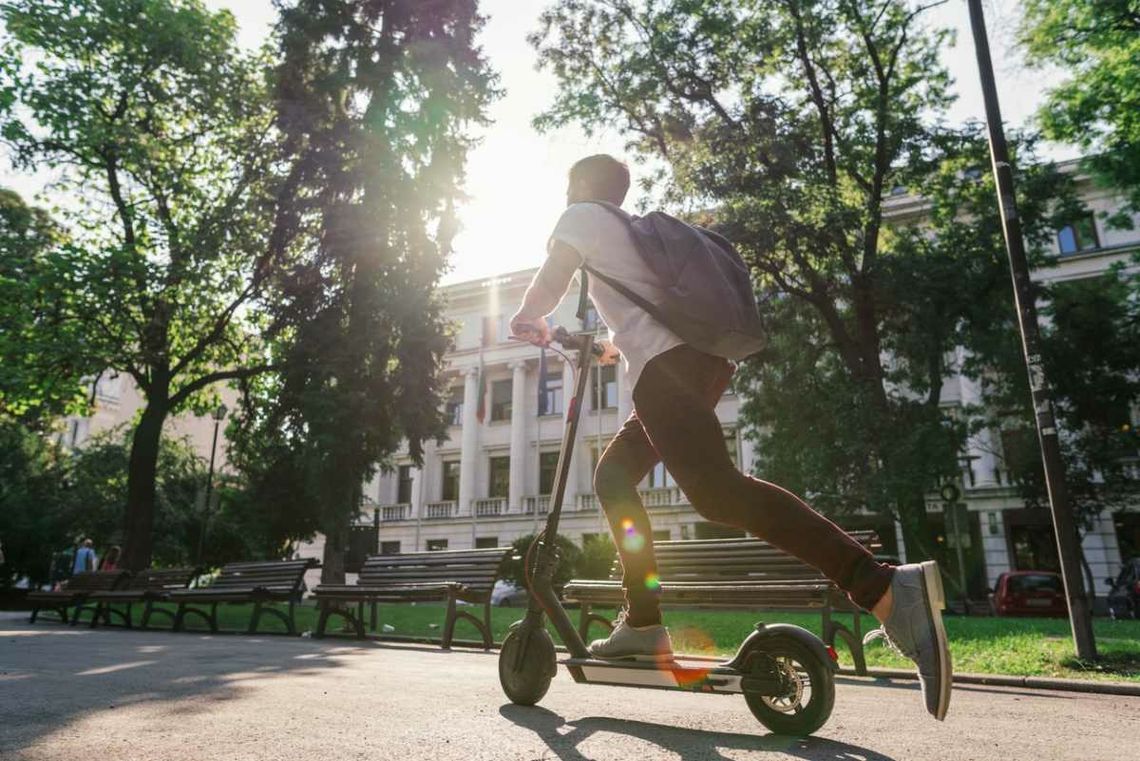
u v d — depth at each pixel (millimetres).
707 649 5883
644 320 2098
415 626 9328
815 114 20906
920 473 18078
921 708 3098
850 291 19672
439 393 19641
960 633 7770
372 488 41125
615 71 20266
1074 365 22328
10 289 16531
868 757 1974
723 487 1976
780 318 21453
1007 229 7355
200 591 9266
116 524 30172
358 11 20328
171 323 19469
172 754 1939
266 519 20406
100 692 3123
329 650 6121
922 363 20422
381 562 7844
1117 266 22828
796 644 2188
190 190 19703
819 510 19484
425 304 19375
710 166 18594
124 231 19547
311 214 19453
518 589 27000
